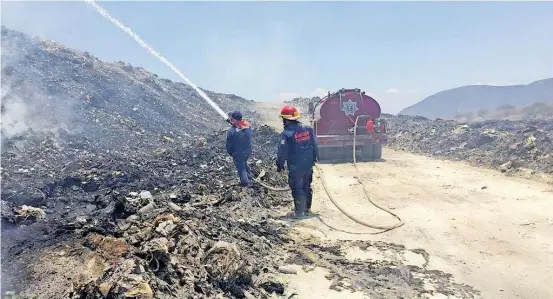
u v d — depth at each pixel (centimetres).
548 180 1218
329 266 659
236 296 538
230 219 821
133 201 854
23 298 475
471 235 783
